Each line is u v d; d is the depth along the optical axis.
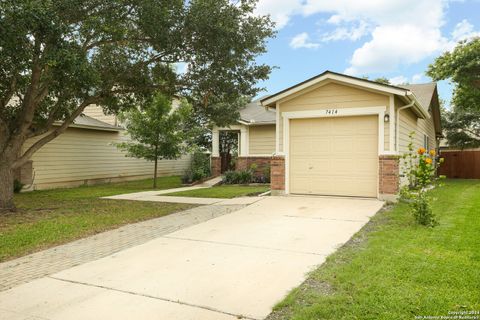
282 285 3.88
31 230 6.80
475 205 8.55
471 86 16.53
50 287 4.05
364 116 9.72
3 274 4.55
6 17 6.33
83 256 5.26
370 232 6.12
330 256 4.80
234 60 9.45
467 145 20.83
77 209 9.27
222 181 16.64
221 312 3.30
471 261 4.34
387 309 3.14
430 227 6.25
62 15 7.55
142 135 15.34
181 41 8.96
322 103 10.08
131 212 8.76
